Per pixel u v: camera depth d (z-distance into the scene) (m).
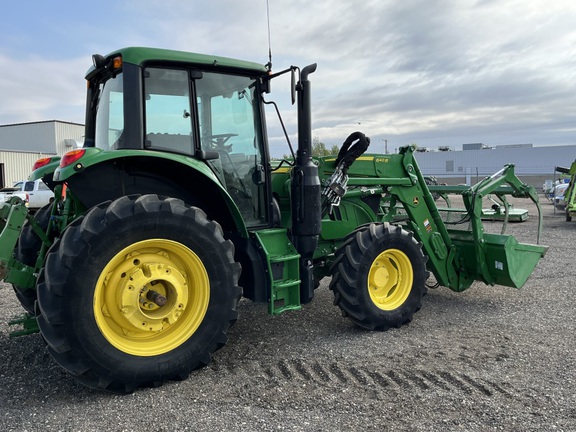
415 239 5.11
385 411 3.05
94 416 3.03
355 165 5.18
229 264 3.65
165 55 3.79
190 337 3.54
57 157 4.79
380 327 4.70
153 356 3.38
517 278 5.44
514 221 14.43
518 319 5.03
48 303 3.05
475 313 5.29
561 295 6.00
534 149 50.78
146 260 3.44
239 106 4.31
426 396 3.24
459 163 53.56
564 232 12.20
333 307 5.60
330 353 4.09
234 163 4.29
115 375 3.22
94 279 3.15
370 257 4.61
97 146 4.34
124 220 3.23
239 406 3.14
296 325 4.91
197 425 2.90
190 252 3.51
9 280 3.55
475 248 5.55
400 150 5.49
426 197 5.52
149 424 2.92
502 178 5.66
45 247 4.12
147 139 3.76
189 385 3.47
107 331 3.30
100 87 4.37
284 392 3.34
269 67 4.36
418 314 5.29
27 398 3.29
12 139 40.56
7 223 3.56
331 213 5.36
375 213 5.65
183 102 3.93
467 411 3.03
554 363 3.79
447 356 3.97
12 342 4.41
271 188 4.52
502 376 3.55
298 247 4.37
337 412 3.05
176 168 3.82
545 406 3.08
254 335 4.59
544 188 25.95
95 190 3.62
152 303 3.46
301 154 4.32
